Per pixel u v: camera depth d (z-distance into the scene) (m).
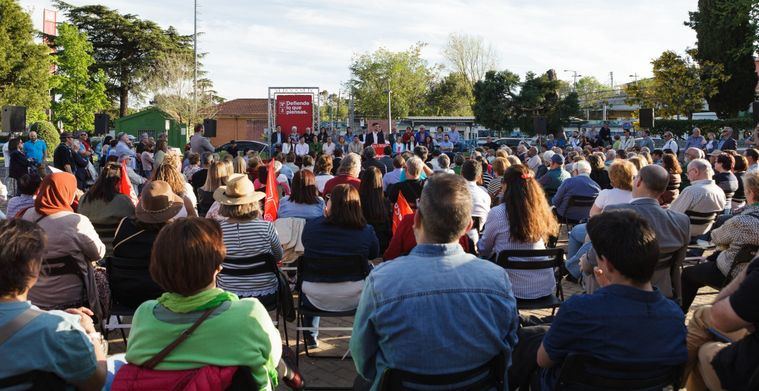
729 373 2.49
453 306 2.16
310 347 4.89
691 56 28.88
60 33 45.72
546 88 31.25
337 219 4.11
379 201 5.60
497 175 8.26
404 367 2.17
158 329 2.10
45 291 3.71
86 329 2.55
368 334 2.23
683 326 2.34
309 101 24.91
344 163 6.97
